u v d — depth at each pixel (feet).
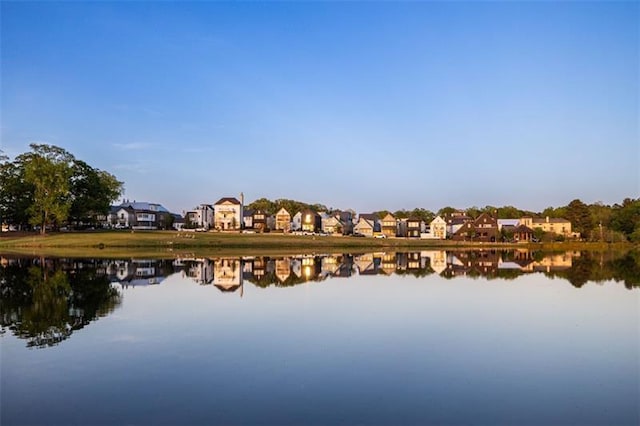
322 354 57.21
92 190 369.91
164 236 353.31
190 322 74.95
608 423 39.19
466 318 79.25
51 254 240.94
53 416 39.93
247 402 42.60
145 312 83.25
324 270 165.89
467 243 418.92
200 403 42.37
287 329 70.18
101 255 236.02
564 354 58.29
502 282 130.52
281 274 150.10
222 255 249.34
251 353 57.36
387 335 66.85
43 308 86.84
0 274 142.72
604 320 78.38
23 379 48.37
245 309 86.58
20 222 364.99
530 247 386.93
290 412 40.57
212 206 562.25
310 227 542.57
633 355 57.93
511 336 66.90
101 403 42.42
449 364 53.88
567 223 521.65
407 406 42.01
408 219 585.63
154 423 38.65
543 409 41.78
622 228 434.30
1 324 73.15
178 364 53.11
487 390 46.01
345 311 84.99
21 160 342.85
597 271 166.71
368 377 49.24
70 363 53.42
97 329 69.77
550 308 89.15
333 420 39.17
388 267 182.29
